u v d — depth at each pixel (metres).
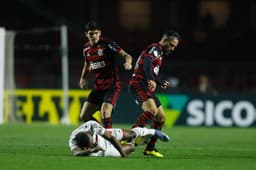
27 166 30.08
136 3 111.56
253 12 111.12
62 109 76.31
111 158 33.25
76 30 102.56
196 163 32.41
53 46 98.94
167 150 41.25
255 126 76.19
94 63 39.97
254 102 76.44
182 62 96.19
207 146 45.72
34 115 76.50
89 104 40.91
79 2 108.88
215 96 76.56
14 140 48.50
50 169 29.08
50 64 95.50
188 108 76.81
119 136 34.22
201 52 102.25
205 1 111.62
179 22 111.50
